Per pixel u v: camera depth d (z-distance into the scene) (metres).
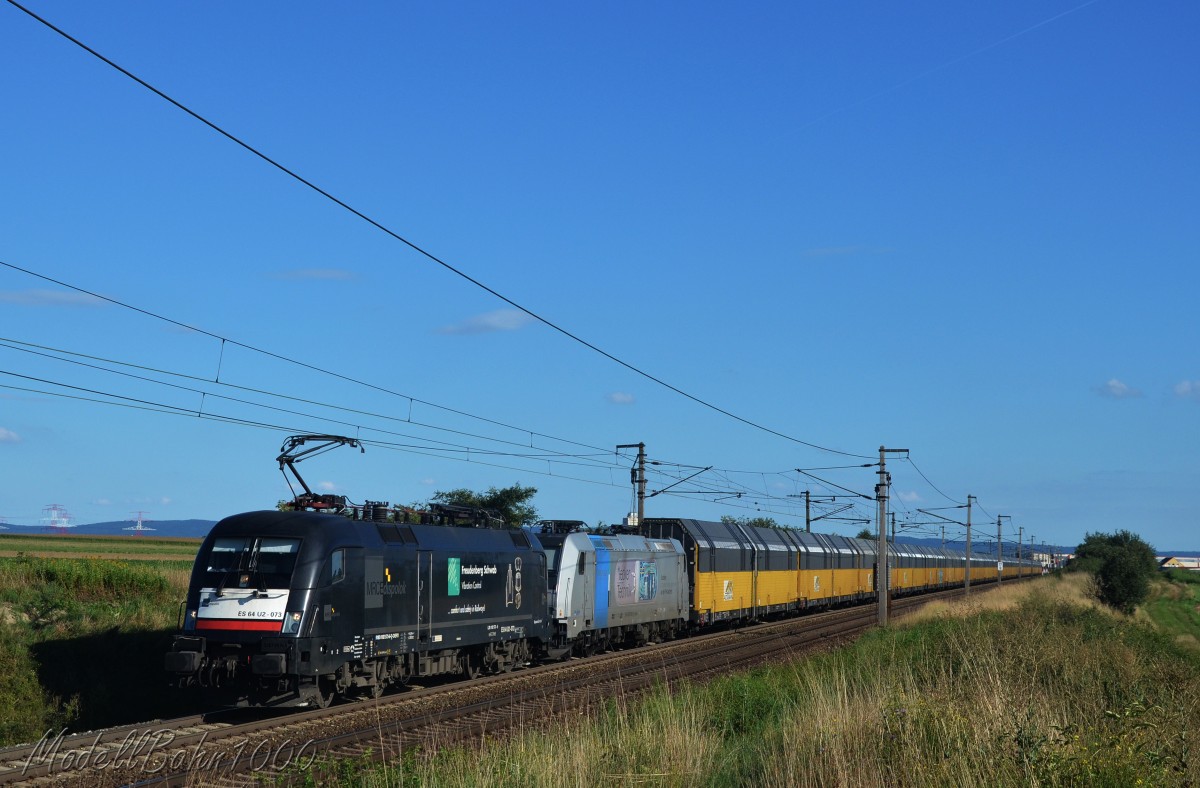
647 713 14.79
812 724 12.50
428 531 22.17
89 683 20.19
